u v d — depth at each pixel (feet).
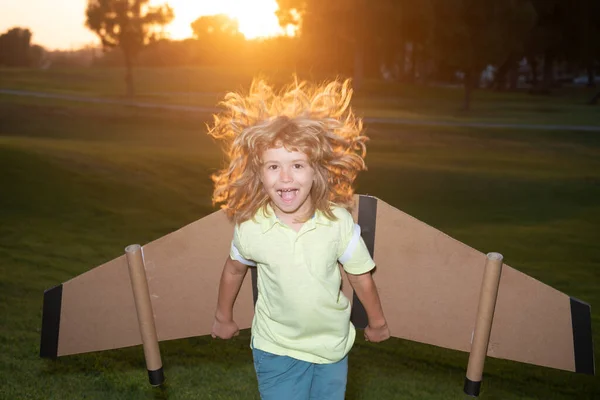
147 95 173.58
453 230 35.70
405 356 14.97
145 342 7.47
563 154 83.10
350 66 210.79
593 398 13.21
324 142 6.38
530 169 67.82
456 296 7.45
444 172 61.52
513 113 145.38
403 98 183.42
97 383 11.93
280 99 6.72
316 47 200.95
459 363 14.67
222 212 7.45
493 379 13.94
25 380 11.92
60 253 25.95
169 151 66.03
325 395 7.14
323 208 6.64
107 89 189.67
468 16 148.56
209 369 13.07
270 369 6.99
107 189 43.32
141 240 30.55
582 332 7.18
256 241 6.70
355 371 13.82
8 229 30.01
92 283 7.59
